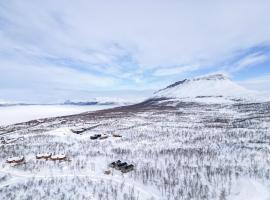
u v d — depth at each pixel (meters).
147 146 91.94
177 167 65.25
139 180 58.25
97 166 66.94
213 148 85.88
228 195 50.19
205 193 51.22
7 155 77.06
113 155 77.81
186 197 50.16
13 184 55.00
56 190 52.69
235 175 57.66
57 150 84.69
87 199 49.38
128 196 50.72
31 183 55.56
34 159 72.12
